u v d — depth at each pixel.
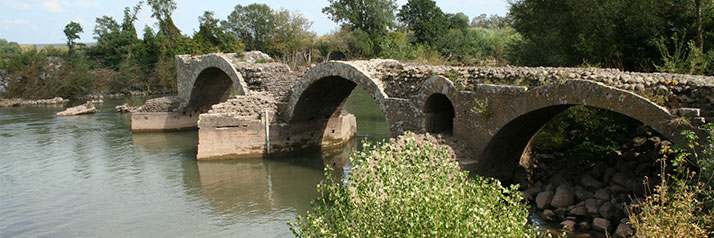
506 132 16.20
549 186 16.50
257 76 29.19
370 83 20.61
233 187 21.34
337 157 26.52
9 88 67.12
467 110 16.97
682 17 20.27
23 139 33.44
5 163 26.50
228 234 16.11
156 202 19.53
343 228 7.98
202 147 26.06
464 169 16.42
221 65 31.62
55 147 30.58
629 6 20.62
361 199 8.09
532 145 19.00
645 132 16.66
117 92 75.62
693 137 11.16
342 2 74.00
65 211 18.72
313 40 75.31
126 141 32.44
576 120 17.98
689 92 12.07
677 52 17.95
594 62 21.97
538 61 26.92
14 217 18.20
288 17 77.38
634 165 15.84
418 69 19.36
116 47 82.62
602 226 13.81
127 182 22.44
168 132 35.88
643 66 20.50
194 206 18.95
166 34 82.75
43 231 16.80
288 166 24.77
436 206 7.52
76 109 48.44
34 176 23.83
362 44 68.00
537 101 14.51
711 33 19.02
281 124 26.81
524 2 27.06
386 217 7.77
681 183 10.12
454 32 64.00
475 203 7.89
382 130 33.25
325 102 27.06
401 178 8.04
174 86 76.38
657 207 9.77
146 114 35.78
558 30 24.59
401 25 74.00
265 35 81.00
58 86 67.81
